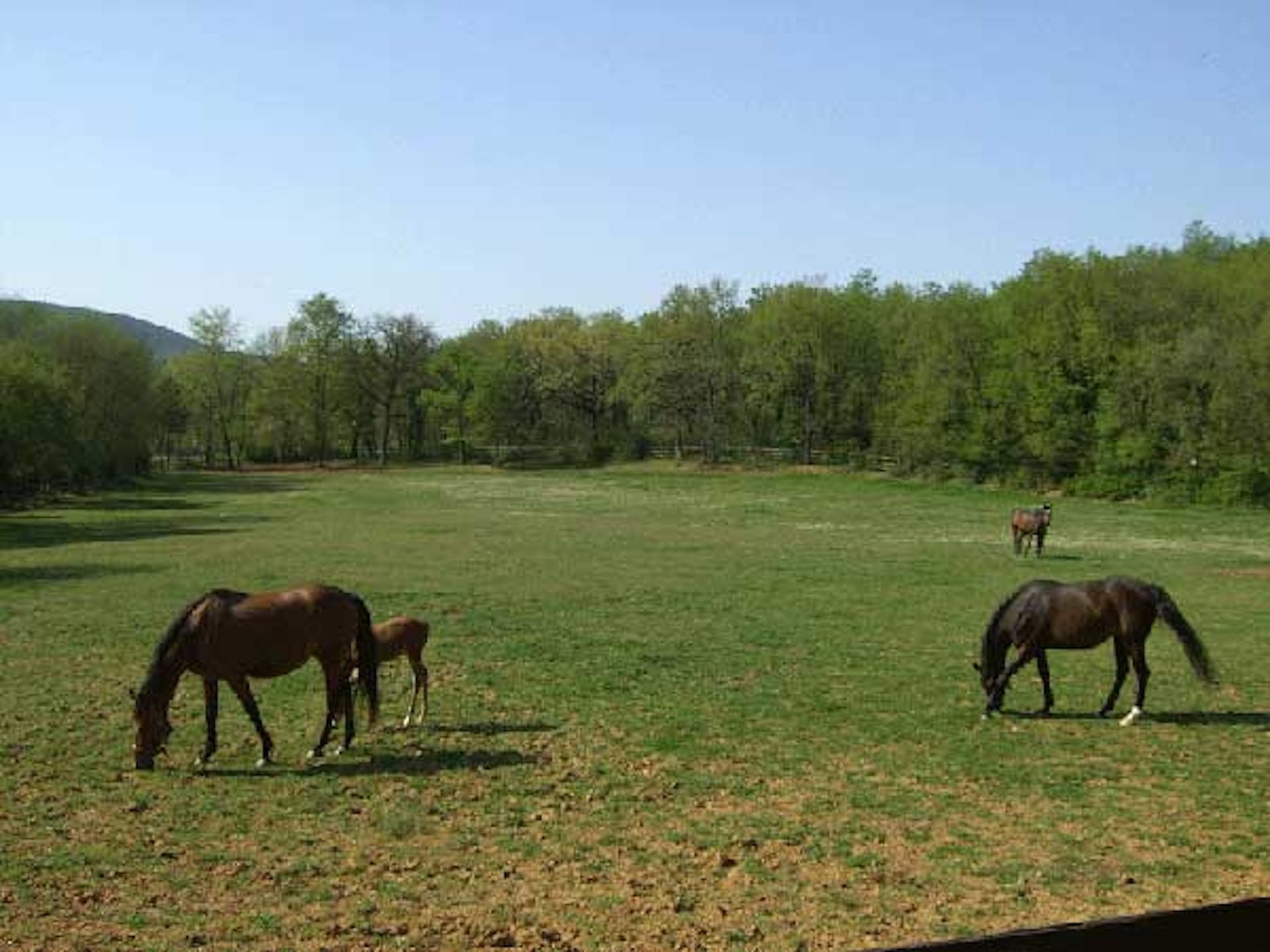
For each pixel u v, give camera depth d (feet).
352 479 324.80
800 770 44.50
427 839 35.83
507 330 436.76
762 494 253.24
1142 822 38.11
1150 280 235.81
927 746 48.32
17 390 212.84
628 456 371.15
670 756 46.42
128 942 27.68
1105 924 10.66
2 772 42.88
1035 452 246.47
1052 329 243.81
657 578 106.32
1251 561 126.41
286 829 36.68
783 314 319.68
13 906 29.84
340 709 46.24
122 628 75.15
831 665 65.98
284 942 27.81
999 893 31.53
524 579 104.68
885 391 305.32
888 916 29.84
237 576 104.94
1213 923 11.03
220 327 393.50
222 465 403.75
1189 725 52.26
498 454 395.34
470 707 55.16
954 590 99.55
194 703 55.06
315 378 395.55
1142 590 52.49
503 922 29.17
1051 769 44.75
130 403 288.51
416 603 88.38
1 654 66.44
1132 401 223.51
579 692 58.39
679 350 350.64
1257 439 202.39
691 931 28.71
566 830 36.78
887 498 237.25
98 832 36.14
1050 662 68.03
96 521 178.70
